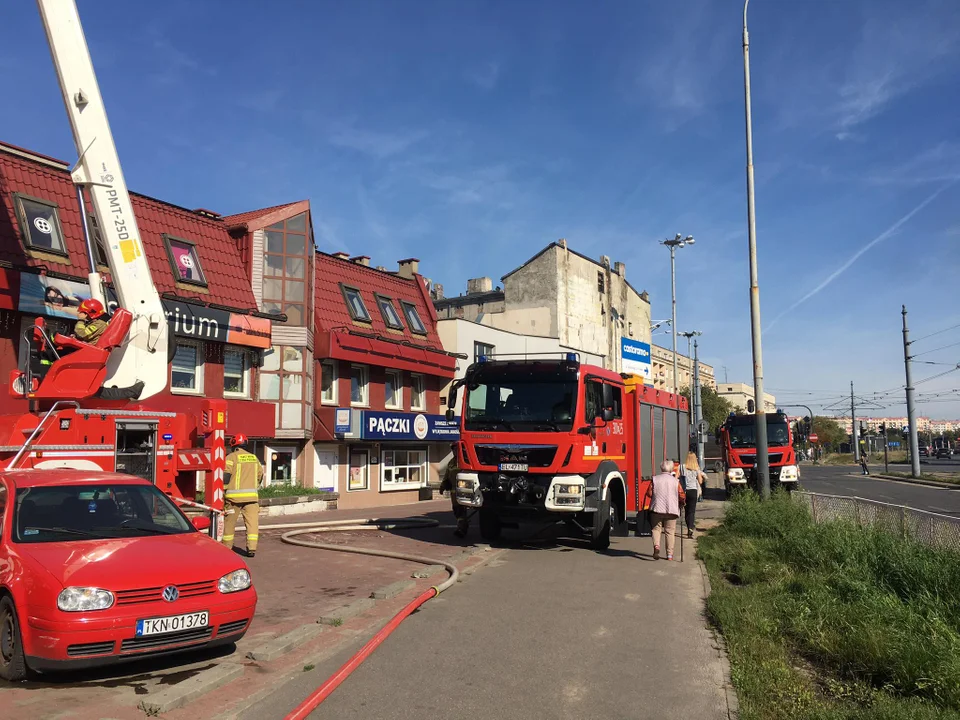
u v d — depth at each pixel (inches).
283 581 380.8
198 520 289.0
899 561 349.1
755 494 690.2
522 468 487.8
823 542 418.9
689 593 368.8
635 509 571.8
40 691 211.5
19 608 216.4
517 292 1823.3
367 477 1015.0
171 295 693.9
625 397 584.1
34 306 564.1
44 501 261.1
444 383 1195.3
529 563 452.8
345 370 975.0
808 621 290.7
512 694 217.8
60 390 394.3
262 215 852.0
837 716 201.3
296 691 216.1
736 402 4822.8
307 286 862.5
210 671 222.8
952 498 1084.5
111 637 212.2
